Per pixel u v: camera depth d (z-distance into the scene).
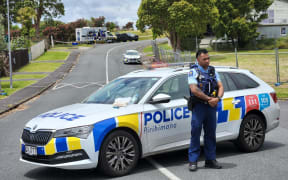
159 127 5.60
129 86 6.08
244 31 42.78
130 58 39.16
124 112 5.32
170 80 5.94
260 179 5.00
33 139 5.14
